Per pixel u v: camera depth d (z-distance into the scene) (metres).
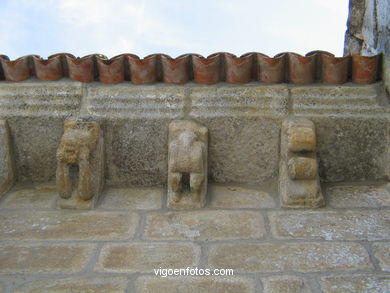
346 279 2.09
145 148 2.80
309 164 2.59
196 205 2.62
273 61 2.68
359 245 2.31
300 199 2.60
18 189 2.83
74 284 2.09
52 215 2.59
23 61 2.78
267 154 2.79
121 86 2.81
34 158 2.85
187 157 2.58
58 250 2.32
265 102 2.75
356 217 2.51
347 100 2.74
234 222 2.51
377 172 2.79
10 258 2.26
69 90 2.80
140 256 2.27
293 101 2.74
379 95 2.74
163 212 2.60
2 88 2.81
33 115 2.78
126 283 2.09
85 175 2.60
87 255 2.28
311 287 2.05
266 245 2.33
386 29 2.75
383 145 2.75
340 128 2.73
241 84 2.78
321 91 2.75
